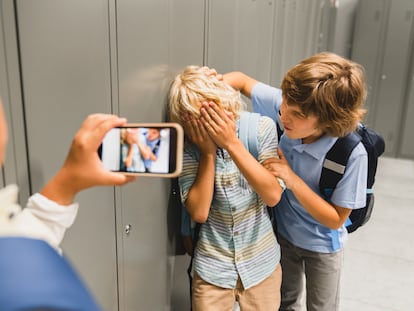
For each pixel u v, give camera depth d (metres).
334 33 4.79
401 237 3.05
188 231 1.49
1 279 0.33
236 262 1.28
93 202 1.00
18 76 0.74
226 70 1.79
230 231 1.28
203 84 1.15
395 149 5.15
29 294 0.32
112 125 0.64
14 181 0.76
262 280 1.31
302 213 1.46
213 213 1.29
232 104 1.18
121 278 1.17
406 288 2.44
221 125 1.11
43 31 0.78
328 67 1.17
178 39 1.34
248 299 1.31
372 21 4.92
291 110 1.19
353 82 1.17
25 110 0.76
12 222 0.53
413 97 4.92
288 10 2.68
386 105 5.07
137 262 1.25
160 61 1.24
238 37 1.87
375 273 2.58
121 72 1.04
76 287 0.36
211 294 1.28
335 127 1.20
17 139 0.75
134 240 1.22
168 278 1.51
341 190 1.32
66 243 0.91
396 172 4.59
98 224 1.03
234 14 1.78
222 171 1.25
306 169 1.37
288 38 2.79
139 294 1.29
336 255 1.51
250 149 1.24
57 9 0.81
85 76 0.91
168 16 1.26
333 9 4.48
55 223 0.65
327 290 1.54
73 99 0.88
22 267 0.35
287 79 1.21
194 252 1.35
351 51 5.26
